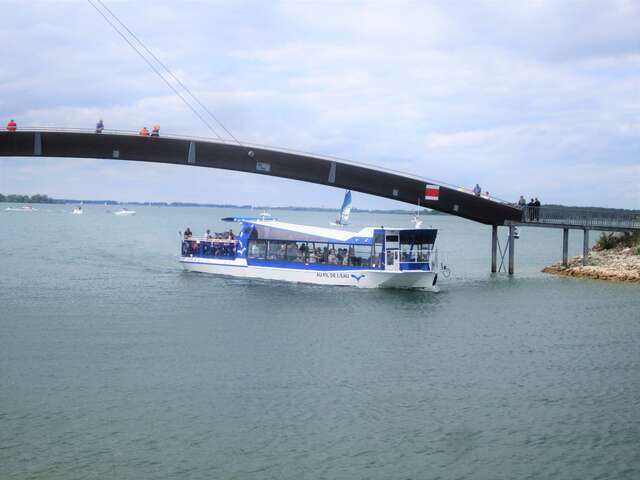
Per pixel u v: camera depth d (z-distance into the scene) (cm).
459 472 2586
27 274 7538
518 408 3219
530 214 7950
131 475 2512
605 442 2850
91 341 4344
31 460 2611
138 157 7188
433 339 4516
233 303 5738
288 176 7406
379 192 7538
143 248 11625
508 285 7075
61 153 7038
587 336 4631
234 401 3266
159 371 3719
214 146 7219
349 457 2694
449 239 18875
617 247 8506
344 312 5406
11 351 4075
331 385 3516
